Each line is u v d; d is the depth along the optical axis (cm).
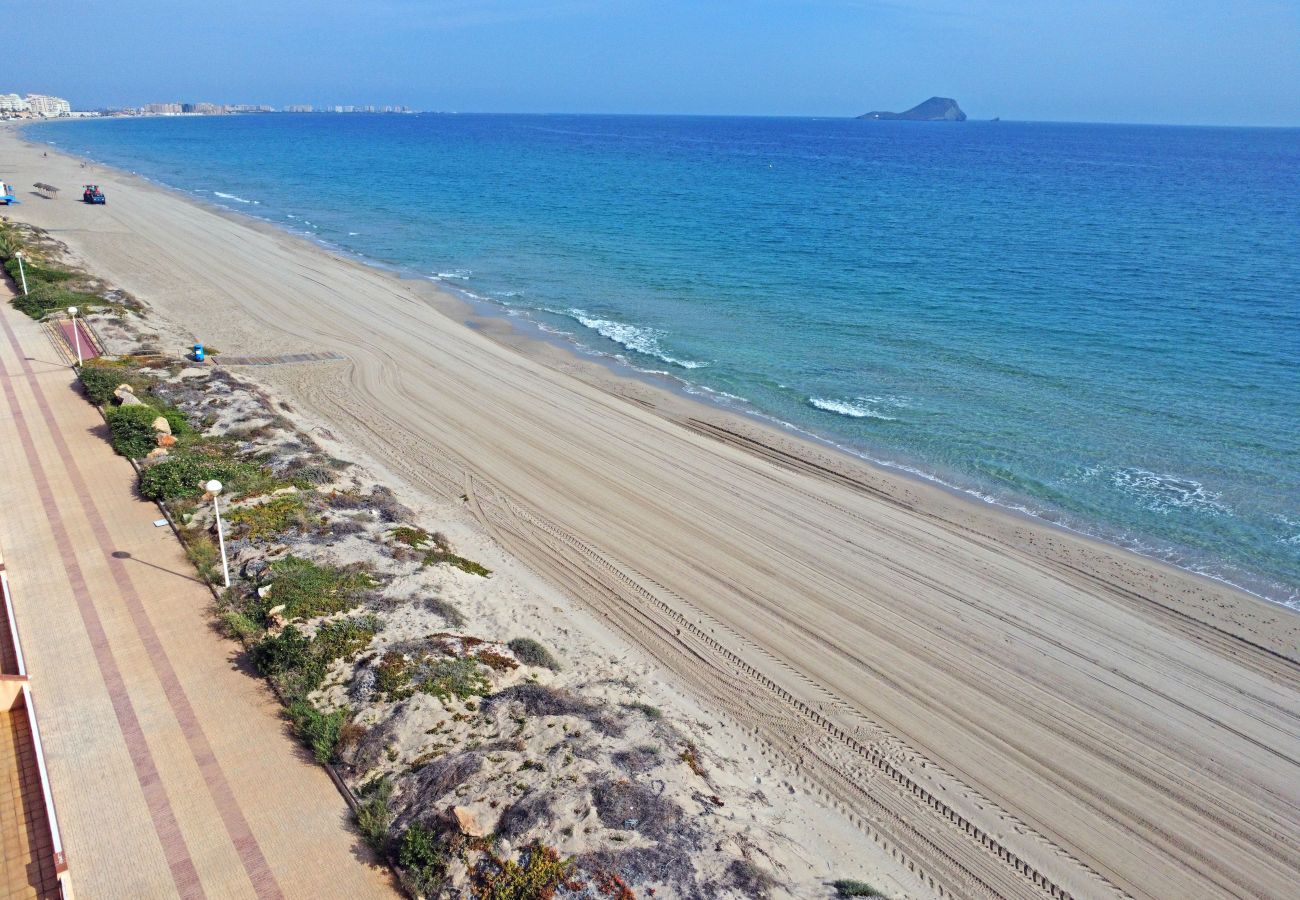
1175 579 2034
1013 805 1385
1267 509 2327
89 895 1021
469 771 1216
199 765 1238
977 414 2941
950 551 2133
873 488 2445
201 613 1591
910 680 1672
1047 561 2102
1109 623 1867
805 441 2752
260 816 1156
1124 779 1451
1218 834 1348
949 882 1228
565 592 1905
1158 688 1672
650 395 3098
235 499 1992
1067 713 1598
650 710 1479
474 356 3441
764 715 1559
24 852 1076
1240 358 3434
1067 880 1249
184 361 3005
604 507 2288
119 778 1205
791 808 1334
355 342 3531
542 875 1042
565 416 2877
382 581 1745
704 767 1352
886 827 1321
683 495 2367
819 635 1797
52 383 2695
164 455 2192
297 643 1473
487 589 1853
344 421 2752
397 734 1302
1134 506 2355
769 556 2086
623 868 1063
